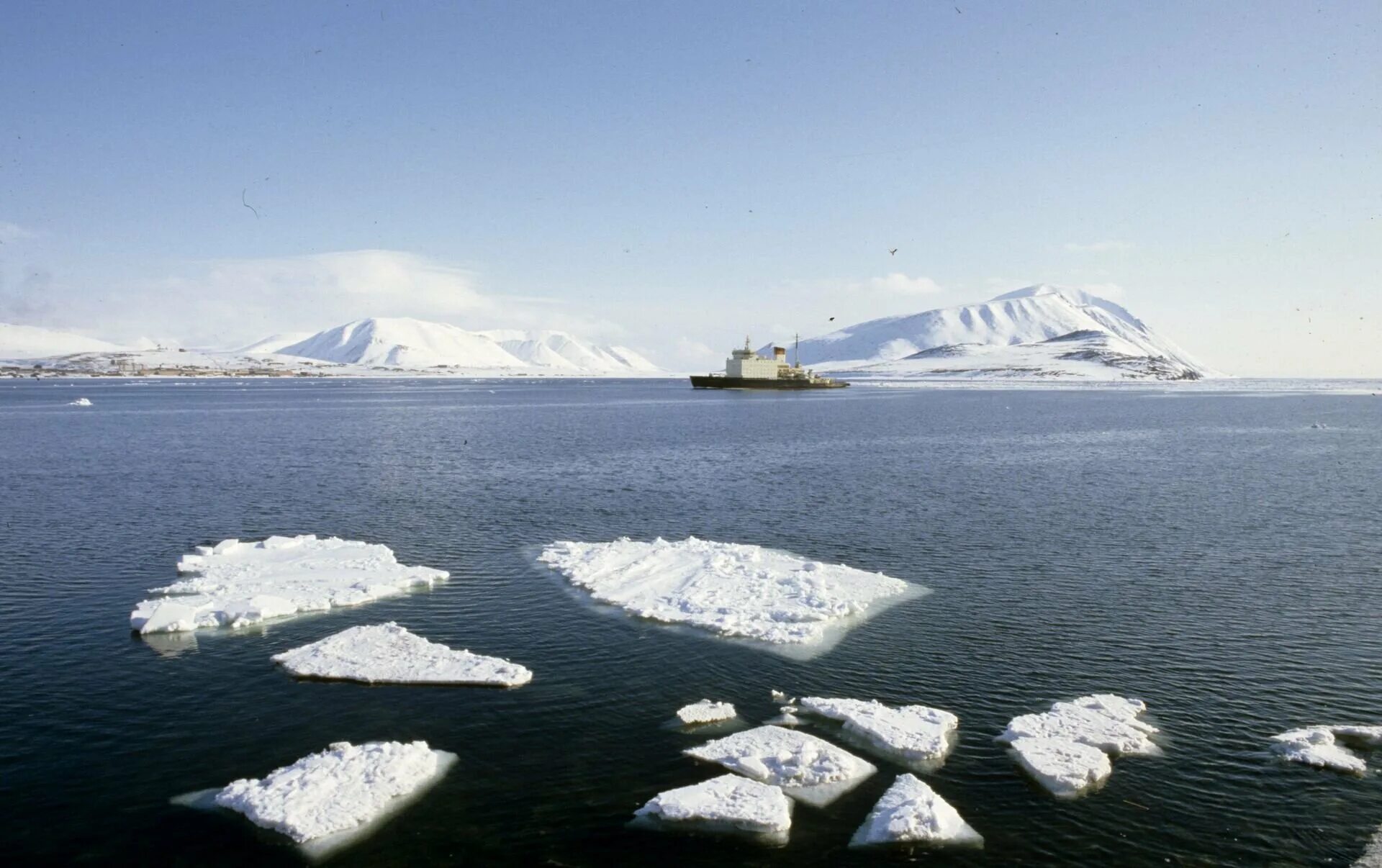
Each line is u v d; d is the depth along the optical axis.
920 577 34.03
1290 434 101.50
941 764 19.00
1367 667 24.48
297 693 22.66
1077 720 20.75
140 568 35.56
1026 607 30.05
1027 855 15.73
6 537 41.38
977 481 60.44
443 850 15.91
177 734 20.42
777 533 42.44
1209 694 22.67
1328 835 16.36
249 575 33.34
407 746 19.33
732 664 24.70
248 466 68.19
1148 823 16.73
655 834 16.36
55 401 185.75
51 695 22.53
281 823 16.53
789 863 15.49
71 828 16.61
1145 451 81.12
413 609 29.83
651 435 99.75
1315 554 37.62
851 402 191.12
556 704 22.06
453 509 49.00
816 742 19.50
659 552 37.00
